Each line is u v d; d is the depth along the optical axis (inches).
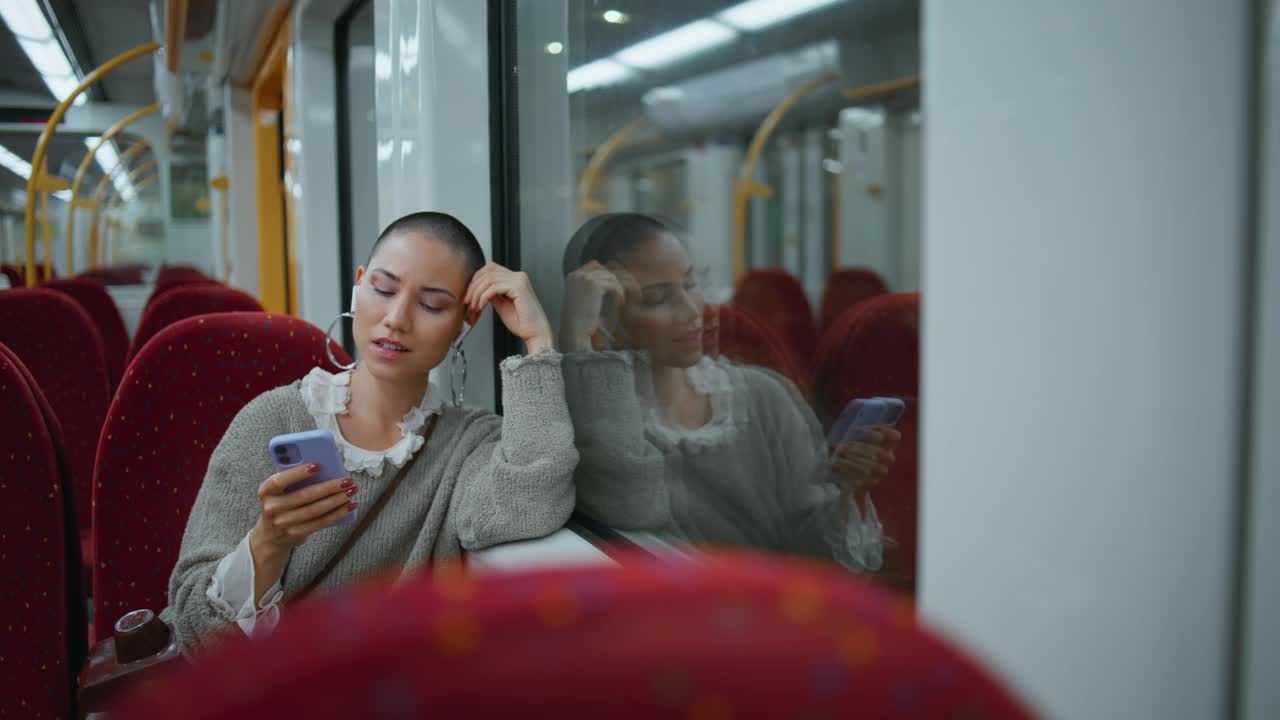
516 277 46.6
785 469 31.6
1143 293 16.4
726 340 34.8
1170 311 16.3
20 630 40.4
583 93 47.1
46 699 40.9
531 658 6.6
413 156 56.5
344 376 46.3
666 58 38.0
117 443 49.0
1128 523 16.8
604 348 45.8
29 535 40.4
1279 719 16.0
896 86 24.5
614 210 44.1
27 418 40.1
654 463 41.4
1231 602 16.3
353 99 114.6
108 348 138.0
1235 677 16.3
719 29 33.6
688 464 38.1
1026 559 17.7
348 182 118.1
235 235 189.3
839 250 27.2
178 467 50.1
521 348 56.1
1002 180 17.5
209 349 50.9
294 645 6.8
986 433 18.0
